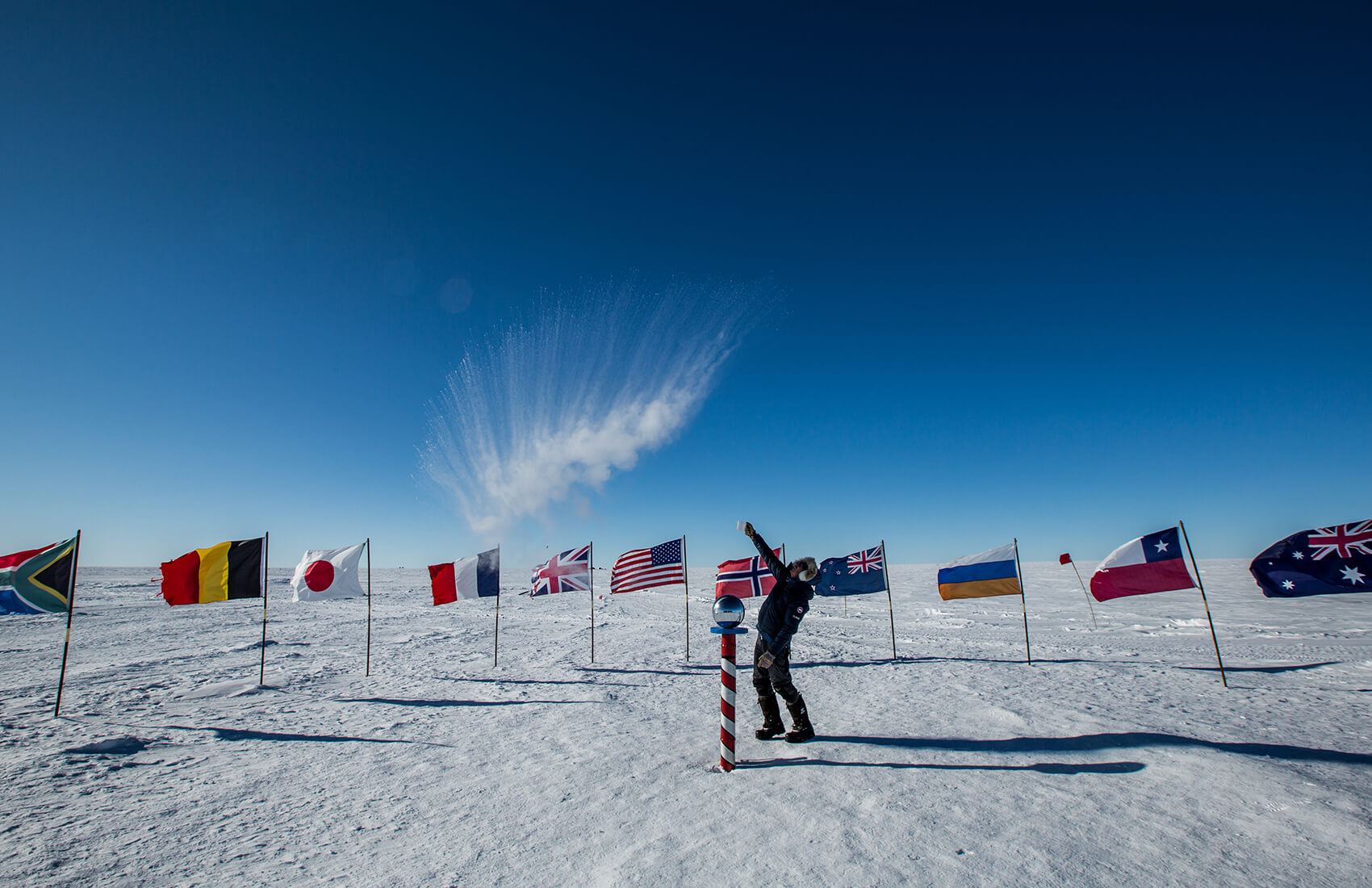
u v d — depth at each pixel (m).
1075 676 8.65
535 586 12.34
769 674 5.53
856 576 11.81
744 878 2.91
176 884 3.01
